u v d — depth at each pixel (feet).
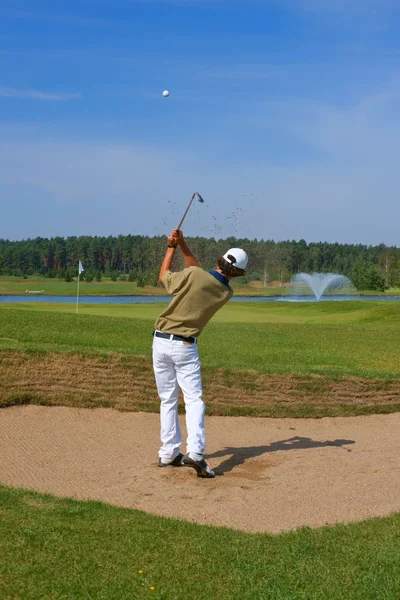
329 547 13.52
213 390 27.91
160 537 13.85
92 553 12.68
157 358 20.08
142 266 445.78
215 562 12.67
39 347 28.12
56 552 12.58
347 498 17.54
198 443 19.44
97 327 44.50
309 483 18.90
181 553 13.00
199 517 16.01
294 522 15.74
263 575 12.15
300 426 26.68
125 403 26.68
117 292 284.20
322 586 11.69
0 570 11.69
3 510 14.74
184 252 20.92
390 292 344.08
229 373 28.35
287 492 18.10
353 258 463.83
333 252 476.54
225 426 26.09
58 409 25.85
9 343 30.07
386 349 41.81
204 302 19.54
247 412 27.50
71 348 28.40
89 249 525.75
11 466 19.97
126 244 513.04
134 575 11.89
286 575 12.14
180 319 19.65
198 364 20.08
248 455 22.13
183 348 19.71
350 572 12.25
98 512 15.37
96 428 24.52
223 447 23.22
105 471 19.99
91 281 410.31
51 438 23.06
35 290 295.69
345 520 15.83
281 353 37.58
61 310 85.71
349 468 20.47
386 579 11.92
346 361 36.09
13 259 525.75
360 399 29.22
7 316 47.73
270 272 380.37
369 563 12.62
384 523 15.06
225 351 37.14
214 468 20.57
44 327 42.50
